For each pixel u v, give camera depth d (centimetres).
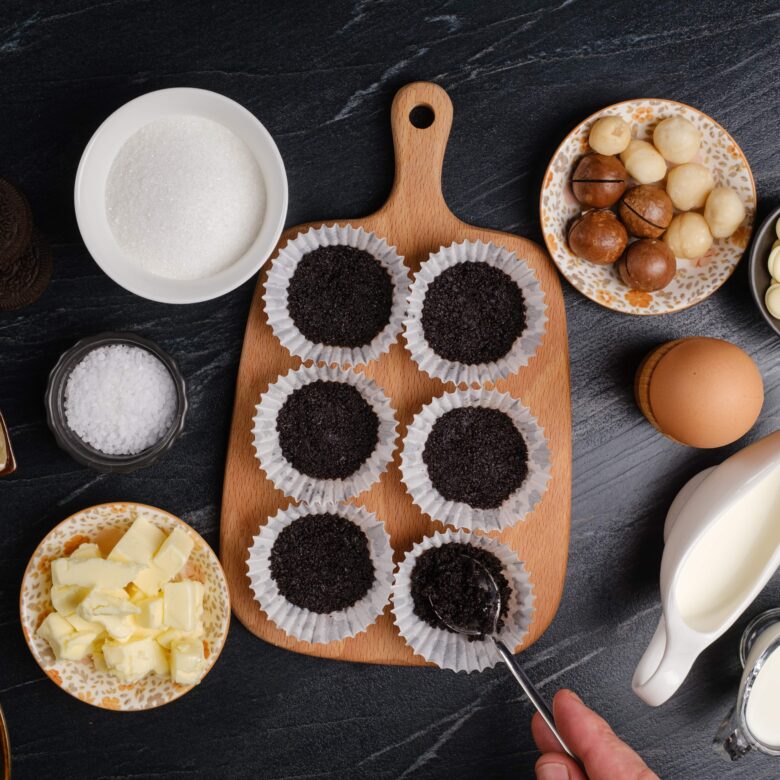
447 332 66
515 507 66
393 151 67
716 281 66
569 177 66
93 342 65
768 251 65
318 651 67
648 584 68
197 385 67
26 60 66
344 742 68
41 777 67
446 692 68
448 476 67
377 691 68
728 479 62
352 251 66
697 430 64
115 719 68
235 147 64
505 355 67
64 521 64
